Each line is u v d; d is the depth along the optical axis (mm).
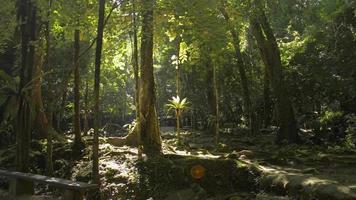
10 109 11297
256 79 27484
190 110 31453
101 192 10242
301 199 7852
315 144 16516
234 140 19219
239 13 16281
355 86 17125
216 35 10711
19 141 9891
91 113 27922
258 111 25938
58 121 20250
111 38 12547
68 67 20078
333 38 17938
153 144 13266
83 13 10062
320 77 18047
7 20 10594
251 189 9516
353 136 14961
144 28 11547
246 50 26703
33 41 9969
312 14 19016
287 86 18734
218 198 9266
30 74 10094
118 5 10336
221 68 24656
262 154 12742
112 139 14289
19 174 8898
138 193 10117
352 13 17062
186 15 10273
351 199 6898
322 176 8977
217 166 10297
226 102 29438
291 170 9945
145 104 13484
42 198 8664
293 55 19609
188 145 16688
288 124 16891
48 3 9742
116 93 34531
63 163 12375
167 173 10445
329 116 17625
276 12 19375
